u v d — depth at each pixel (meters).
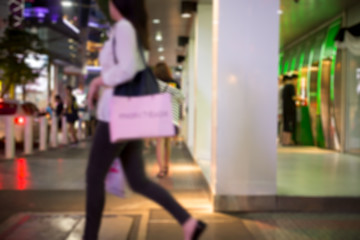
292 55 12.21
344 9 8.64
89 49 48.56
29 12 59.75
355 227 3.80
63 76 62.56
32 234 3.41
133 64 2.37
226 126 4.31
